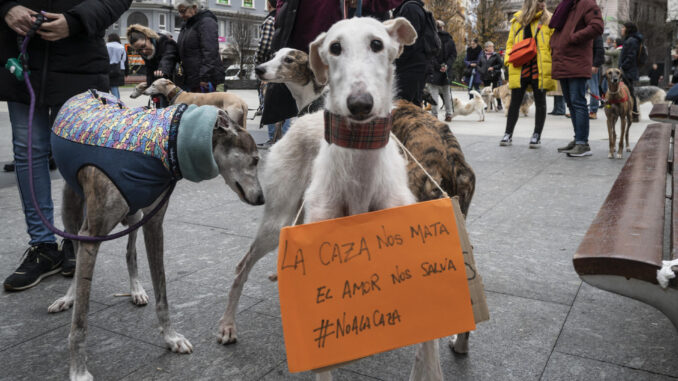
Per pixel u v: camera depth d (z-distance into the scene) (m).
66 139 2.24
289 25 3.73
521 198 5.06
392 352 2.44
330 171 1.87
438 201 1.82
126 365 2.34
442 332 1.75
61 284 3.24
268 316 2.81
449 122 12.50
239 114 2.55
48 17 2.71
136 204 2.20
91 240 2.16
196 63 6.81
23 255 3.33
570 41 6.68
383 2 3.77
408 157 2.29
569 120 12.15
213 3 52.34
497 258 3.53
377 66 1.72
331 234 1.72
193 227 4.36
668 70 23.02
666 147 3.48
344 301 1.70
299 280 1.68
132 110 2.31
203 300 3.00
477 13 40.53
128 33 7.19
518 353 2.36
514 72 7.75
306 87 3.52
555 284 3.09
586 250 1.51
